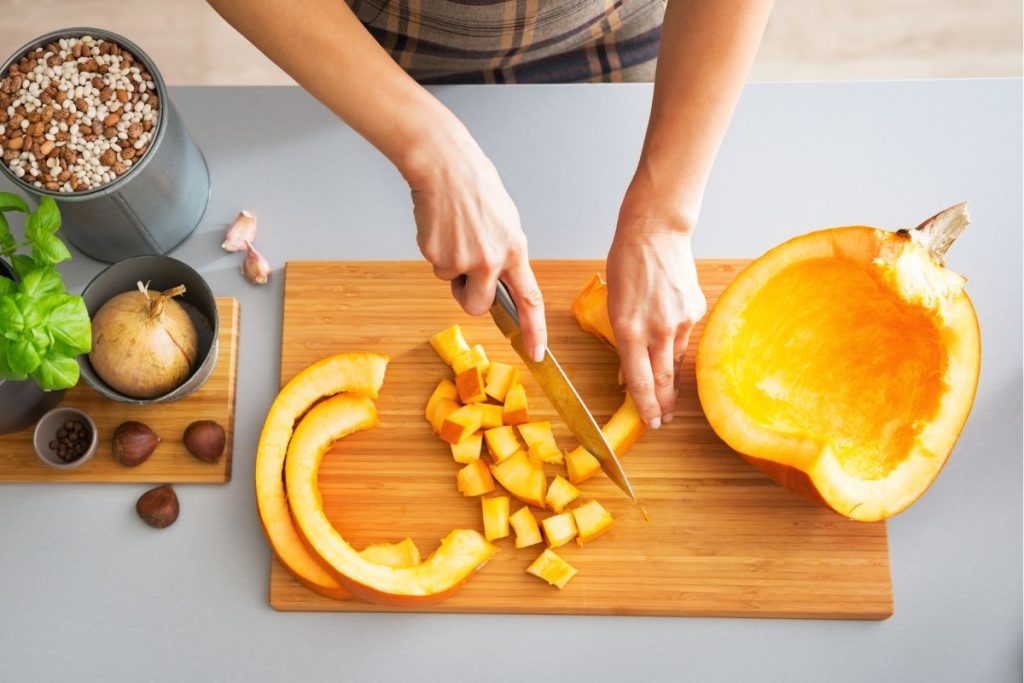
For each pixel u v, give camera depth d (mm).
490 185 902
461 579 973
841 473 939
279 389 1045
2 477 1010
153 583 1000
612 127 1104
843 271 988
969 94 1107
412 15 1074
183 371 989
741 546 998
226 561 1004
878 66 1657
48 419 995
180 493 1018
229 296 1058
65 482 1016
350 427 1008
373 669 984
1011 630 987
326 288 1058
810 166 1094
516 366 1043
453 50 1123
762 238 1080
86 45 979
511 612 991
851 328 1030
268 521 978
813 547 996
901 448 968
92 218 993
